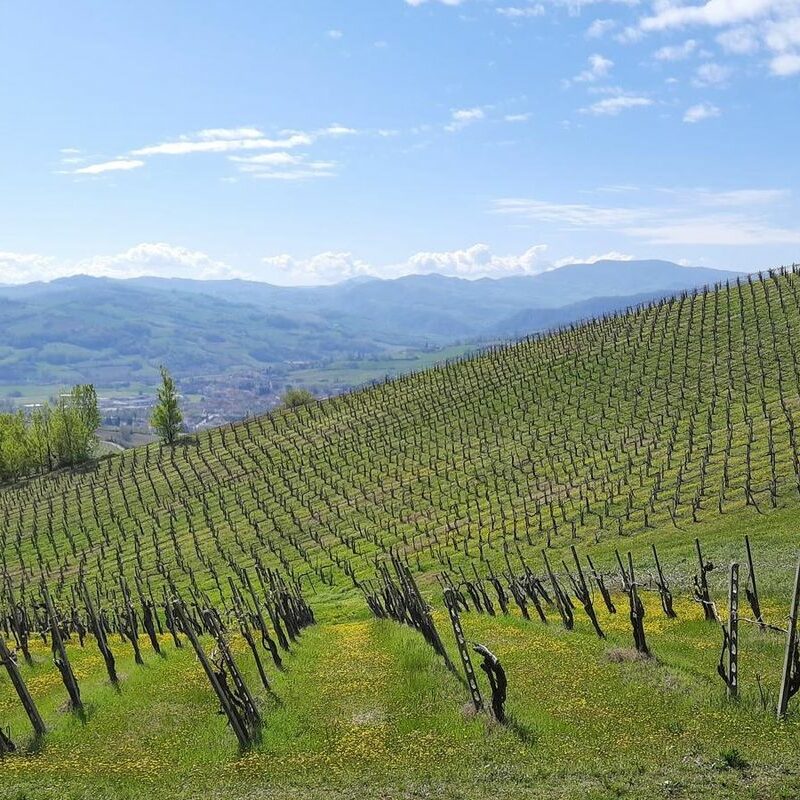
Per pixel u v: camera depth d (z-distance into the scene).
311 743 21.66
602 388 105.19
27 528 119.88
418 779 18.44
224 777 19.89
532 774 18.14
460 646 22.84
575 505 71.25
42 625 49.91
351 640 36.59
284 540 89.12
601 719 21.36
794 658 21.56
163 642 42.31
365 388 150.12
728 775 17.28
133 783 19.98
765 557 44.03
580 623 34.97
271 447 130.75
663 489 66.50
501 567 62.19
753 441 69.88
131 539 105.06
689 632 31.86
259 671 28.50
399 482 98.12
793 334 97.69
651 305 132.38
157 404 157.12
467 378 130.50
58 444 158.25
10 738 24.34
